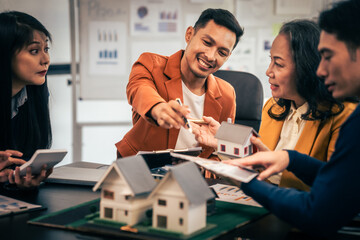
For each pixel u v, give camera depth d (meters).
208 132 1.46
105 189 1.04
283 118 1.57
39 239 0.98
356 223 1.09
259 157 1.13
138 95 1.44
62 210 1.17
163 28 3.55
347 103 1.43
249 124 2.00
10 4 3.76
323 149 1.43
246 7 3.59
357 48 0.93
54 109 4.00
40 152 1.28
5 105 1.52
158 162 1.38
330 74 0.98
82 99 3.56
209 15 1.58
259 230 1.04
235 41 1.62
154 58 1.77
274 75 1.43
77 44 3.76
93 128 4.26
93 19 3.48
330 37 0.96
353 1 0.94
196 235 0.96
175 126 1.28
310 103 1.42
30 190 1.38
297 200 0.98
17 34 1.51
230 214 1.14
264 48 3.65
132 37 3.53
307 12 3.64
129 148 1.80
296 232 1.03
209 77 1.79
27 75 1.57
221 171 1.08
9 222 1.09
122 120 4.14
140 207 1.02
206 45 1.59
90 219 1.07
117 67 3.55
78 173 1.56
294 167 1.14
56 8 3.93
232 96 1.83
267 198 1.03
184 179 0.95
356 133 0.92
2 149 1.54
